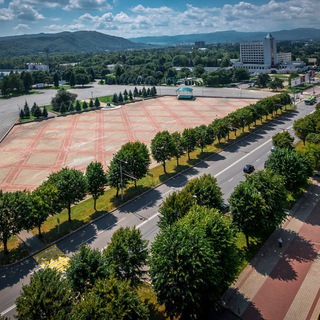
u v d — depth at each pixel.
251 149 101.56
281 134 87.50
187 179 80.81
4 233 51.22
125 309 31.98
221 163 90.94
